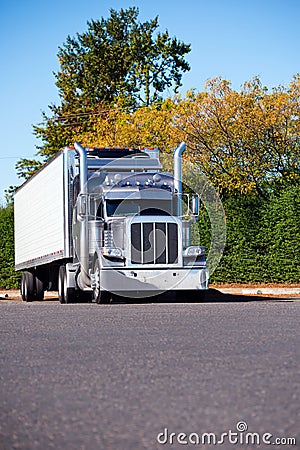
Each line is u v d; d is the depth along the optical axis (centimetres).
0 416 611
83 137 4503
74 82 6625
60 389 709
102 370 802
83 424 574
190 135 3481
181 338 1055
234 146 3459
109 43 6694
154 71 6444
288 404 620
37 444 526
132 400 650
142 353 916
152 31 6700
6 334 1173
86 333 1152
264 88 3581
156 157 2134
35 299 2698
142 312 1569
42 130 6162
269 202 3008
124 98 5872
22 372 807
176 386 705
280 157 3456
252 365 806
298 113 3441
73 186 2130
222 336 1069
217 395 660
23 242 2758
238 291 2872
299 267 2989
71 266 2134
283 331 1123
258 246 3009
